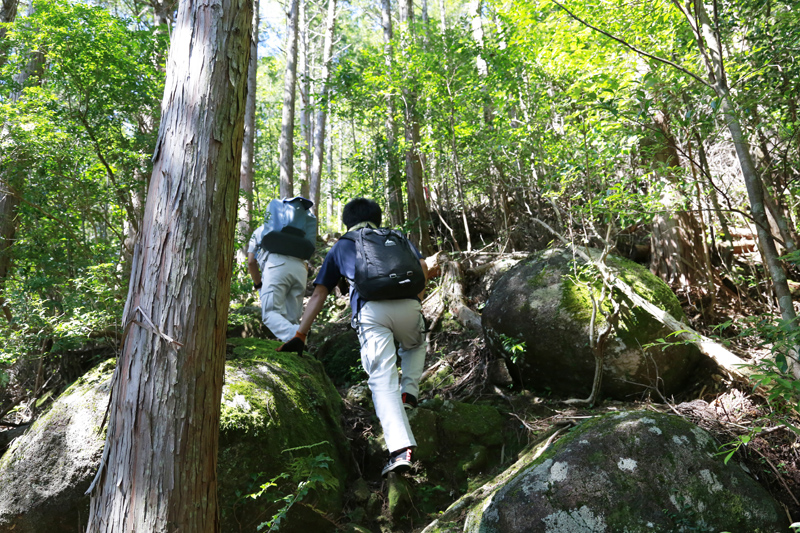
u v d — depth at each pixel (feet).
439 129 21.62
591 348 10.78
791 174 12.23
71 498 8.03
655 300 11.35
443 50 21.83
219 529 6.27
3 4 19.33
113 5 30.37
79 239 15.71
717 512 7.06
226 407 8.71
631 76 12.05
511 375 12.64
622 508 7.09
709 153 14.35
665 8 13.19
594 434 7.93
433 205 25.93
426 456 10.23
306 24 59.82
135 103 16.02
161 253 6.13
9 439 10.84
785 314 8.05
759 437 8.56
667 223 14.57
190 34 6.66
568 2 14.89
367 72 23.59
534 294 12.08
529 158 16.97
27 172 15.30
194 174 6.29
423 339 10.89
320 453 9.61
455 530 8.20
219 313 6.34
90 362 13.83
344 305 20.45
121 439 5.83
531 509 7.30
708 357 10.98
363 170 29.55
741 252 16.07
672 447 7.58
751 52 10.93
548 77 16.31
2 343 12.69
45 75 16.48
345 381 14.65
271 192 51.19
